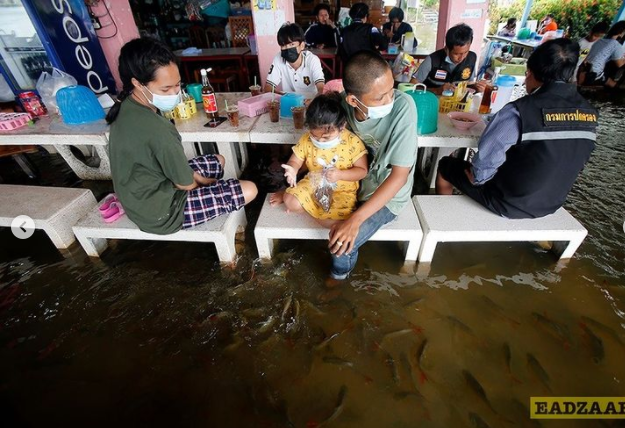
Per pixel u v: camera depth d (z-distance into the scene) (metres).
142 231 2.35
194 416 1.66
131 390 1.78
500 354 1.89
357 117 1.97
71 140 2.59
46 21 3.39
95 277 2.45
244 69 5.93
